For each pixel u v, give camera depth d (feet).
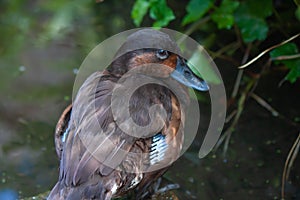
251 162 36.91
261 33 36.60
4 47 47.16
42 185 36.17
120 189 26.73
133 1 46.42
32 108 42.06
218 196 34.78
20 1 48.65
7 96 43.09
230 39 41.98
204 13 38.86
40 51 46.42
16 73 44.93
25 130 40.47
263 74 40.16
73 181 25.27
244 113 39.75
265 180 35.73
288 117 39.22
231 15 37.11
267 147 37.73
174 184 33.68
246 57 39.52
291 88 40.32
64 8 47.88
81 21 47.34
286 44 34.71
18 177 36.81
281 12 40.09
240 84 40.57
